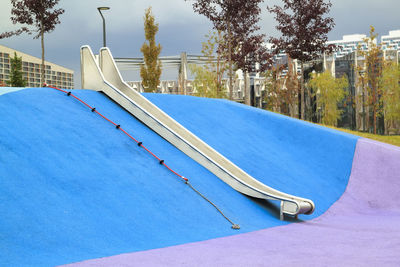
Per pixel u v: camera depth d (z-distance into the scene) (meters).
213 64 43.69
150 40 46.94
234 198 12.05
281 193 11.99
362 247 8.17
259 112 20.75
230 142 16.78
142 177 10.91
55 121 11.82
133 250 7.62
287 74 47.22
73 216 8.25
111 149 11.68
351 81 52.44
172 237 8.75
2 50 78.31
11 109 11.44
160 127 13.98
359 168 17.41
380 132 50.22
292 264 6.59
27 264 6.37
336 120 50.44
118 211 9.05
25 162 9.34
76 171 9.88
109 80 15.95
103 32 25.77
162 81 75.31
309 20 33.19
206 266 6.48
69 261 6.66
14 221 7.45
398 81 44.81
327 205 14.50
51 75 93.62
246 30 34.91
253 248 8.02
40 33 33.59
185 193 11.06
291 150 18.39
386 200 15.70
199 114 18.44
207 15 32.91
